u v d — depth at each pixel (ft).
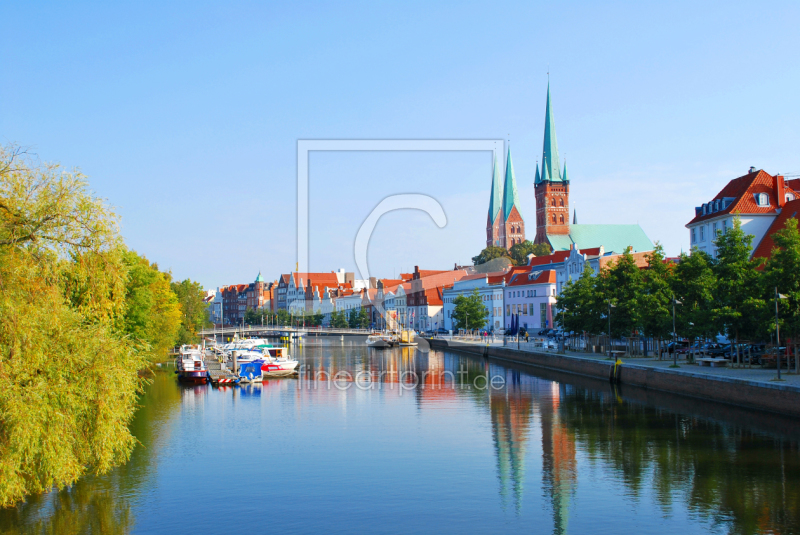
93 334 82.28
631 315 229.25
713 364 185.78
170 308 295.69
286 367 252.83
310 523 82.74
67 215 80.79
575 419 145.69
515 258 654.12
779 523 78.74
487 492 93.97
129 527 81.82
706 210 296.30
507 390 199.00
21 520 84.43
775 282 151.94
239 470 107.34
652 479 97.45
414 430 137.80
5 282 74.13
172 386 226.38
